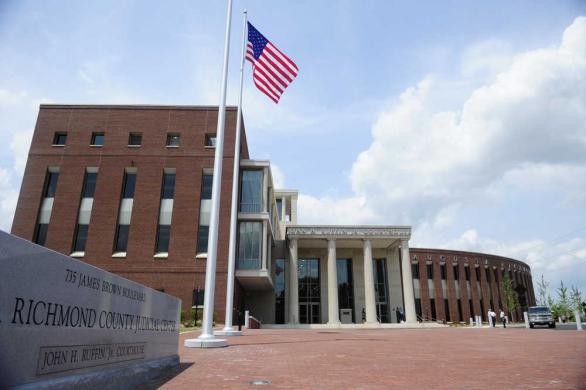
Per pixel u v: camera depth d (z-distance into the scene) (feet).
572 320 213.87
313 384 19.88
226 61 44.45
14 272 11.68
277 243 148.36
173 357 26.11
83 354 15.15
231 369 24.76
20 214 108.06
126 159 113.39
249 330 85.56
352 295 153.89
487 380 20.86
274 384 19.85
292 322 128.77
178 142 116.57
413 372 23.91
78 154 113.50
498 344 46.93
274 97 63.00
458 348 41.09
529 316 120.67
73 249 106.42
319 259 154.30
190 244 106.42
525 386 19.01
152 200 110.11
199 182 112.06
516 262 221.05
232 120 118.01
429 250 176.45
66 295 14.16
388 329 110.32
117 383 17.40
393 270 157.17
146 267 104.37
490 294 192.03
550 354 34.40
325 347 41.24
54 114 116.88
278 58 65.05
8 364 11.28
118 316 18.29
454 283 178.40
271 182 128.88
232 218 60.59
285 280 140.87
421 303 166.91
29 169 111.96
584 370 24.20
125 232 108.88
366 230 139.74
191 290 102.78
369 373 23.47
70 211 108.78
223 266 105.70
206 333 38.78
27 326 12.12
